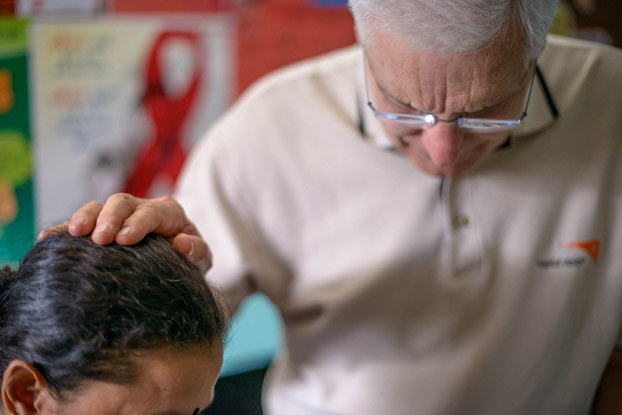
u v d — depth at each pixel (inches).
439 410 37.9
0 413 22.1
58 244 23.0
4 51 52.9
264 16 64.0
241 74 64.3
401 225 36.8
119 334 20.5
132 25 57.8
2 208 55.9
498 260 36.8
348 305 37.9
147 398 21.0
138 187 62.3
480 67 24.1
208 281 27.7
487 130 26.9
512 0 23.1
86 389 20.7
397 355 38.3
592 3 68.4
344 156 37.3
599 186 36.6
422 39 23.8
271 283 39.4
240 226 38.9
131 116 60.1
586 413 38.3
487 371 37.4
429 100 25.5
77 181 59.1
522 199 36.4
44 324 20.8
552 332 37.2
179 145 63.1
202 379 22.3
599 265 37.4
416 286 37.4
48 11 54.1
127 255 22.7
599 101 36.6
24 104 54.9
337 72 39.3
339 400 39.1
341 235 37.9
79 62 56.4
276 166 38.3
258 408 69.7
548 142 36.2
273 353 75.5
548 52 37.0
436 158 27.6
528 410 38.3
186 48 60.9
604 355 37.0
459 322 37.4
